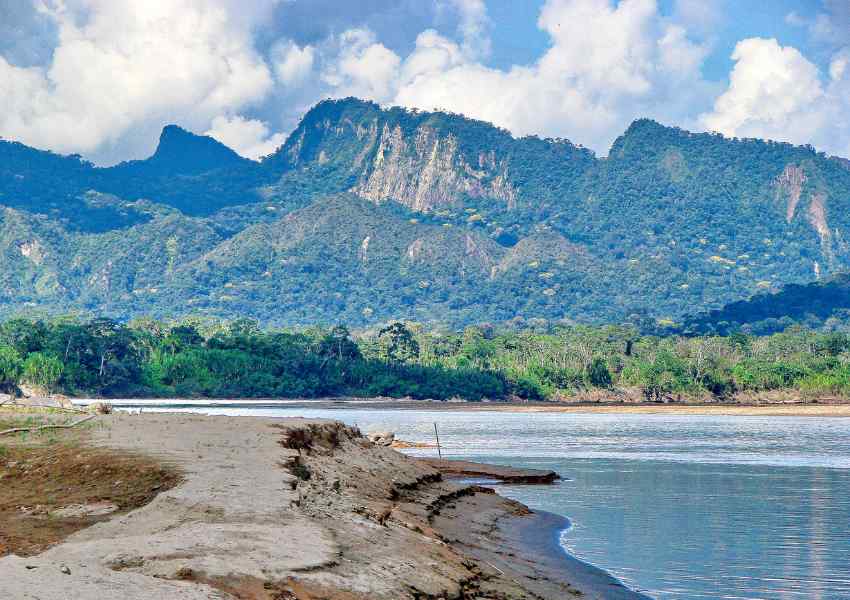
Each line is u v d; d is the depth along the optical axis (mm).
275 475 24750
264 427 33719
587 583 24141
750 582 24781
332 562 17359
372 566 18016
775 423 140625
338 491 27188
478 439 91188
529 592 21422
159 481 24812
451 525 30125
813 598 23016
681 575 25469
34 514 22953
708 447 82438
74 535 18969
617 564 26906
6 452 29562
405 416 156375
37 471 27328
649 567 26500
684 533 32625
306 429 34094
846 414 182000
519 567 25078
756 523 35219
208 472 24906
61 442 31078
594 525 34406
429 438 92812
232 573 15672
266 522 19672
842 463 64250
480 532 30219
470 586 19891
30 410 44906
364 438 40656
